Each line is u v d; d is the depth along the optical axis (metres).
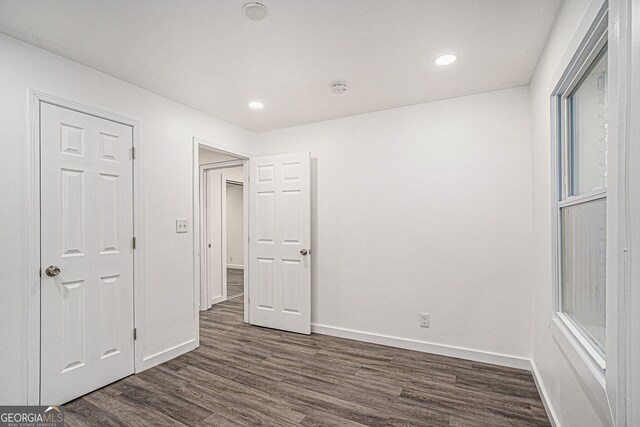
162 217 2.67
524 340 2.51
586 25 1.16
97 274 2.21
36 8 1.57
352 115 3.21
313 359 2.72
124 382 2.31
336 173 3.31
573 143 1.61
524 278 2.50
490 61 2.14
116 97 2.35
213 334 3.36
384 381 2.33
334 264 3.31
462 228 2.72
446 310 2.78
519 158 2.53
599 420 1.14
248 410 1.98
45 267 1.94
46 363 1.94
